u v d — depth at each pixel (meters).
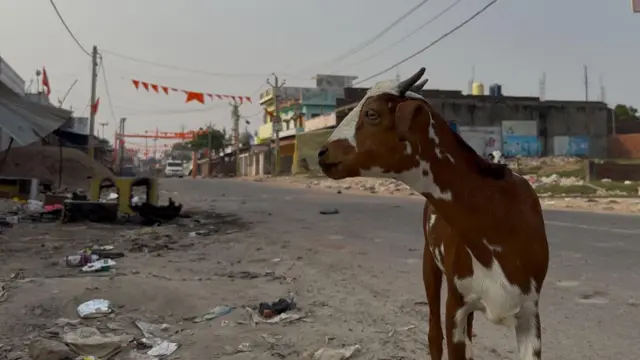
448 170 2.93
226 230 12.91
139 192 26.83
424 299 6.68
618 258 9.15
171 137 68.94
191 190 28.92
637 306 6.34
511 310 2.94
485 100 43.34
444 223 3.34
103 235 11.84
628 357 4.84
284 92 65.12
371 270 8.38
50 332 5.28
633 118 66.81
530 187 3.19
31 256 9.32
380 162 2.94
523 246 2.90
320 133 44.53
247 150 65.31
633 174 27.92
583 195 21.83
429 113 2.92
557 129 44.59
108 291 6.48
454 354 3.14
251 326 5.61
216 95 26.59
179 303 6.28
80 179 25.36
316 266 8.70
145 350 5.03
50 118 17.34
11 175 23.55
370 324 5.72
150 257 9.41
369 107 2.94
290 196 24.12
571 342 5.23
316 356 4.78
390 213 16.39
